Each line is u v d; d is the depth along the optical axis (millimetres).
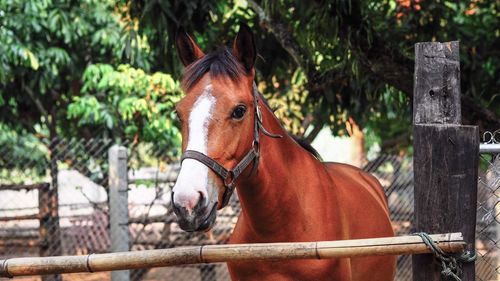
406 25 8922
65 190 10531
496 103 9008
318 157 4988
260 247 3557
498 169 4309
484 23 9508
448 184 3639
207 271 9250
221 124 3555
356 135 17391
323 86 8406
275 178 4020
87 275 9836
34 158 9367
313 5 7219
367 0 8117
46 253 8422
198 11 7312
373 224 4805
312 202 4188
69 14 10102
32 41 9969
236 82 3680
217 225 9250
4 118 11000
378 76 7641
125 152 7938
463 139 3631
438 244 3572
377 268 4805
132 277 9000
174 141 9906
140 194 9859
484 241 6457
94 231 8930
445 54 3723
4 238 8758
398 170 9984
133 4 7617
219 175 3539
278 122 4273
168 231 8953
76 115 9734
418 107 3760
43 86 10180
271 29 8430
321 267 4016
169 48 7555
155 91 9578
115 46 10227
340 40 7375
